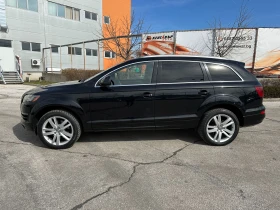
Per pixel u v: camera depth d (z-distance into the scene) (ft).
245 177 9.95
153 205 8.02
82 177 9.87
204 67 13.55
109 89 12.86
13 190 8.80
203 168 10.80
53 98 12.64
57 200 8.24
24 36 63.98
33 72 67.05
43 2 67.05
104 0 83.10
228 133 13.73
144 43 43.04
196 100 13.24
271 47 37.96
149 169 10.67
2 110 23.63
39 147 13.19
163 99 13.06
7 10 59.88
